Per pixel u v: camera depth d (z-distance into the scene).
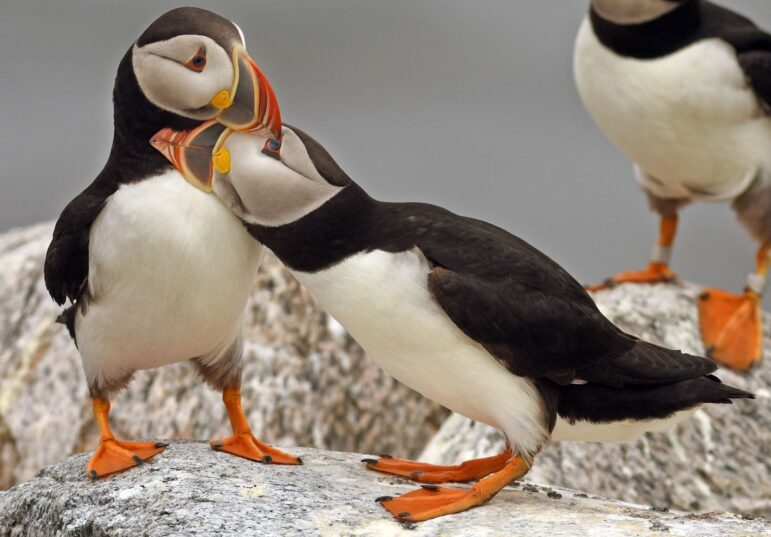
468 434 11.05
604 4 12.24
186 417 12.11
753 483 11.09
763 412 11.73
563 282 7.62
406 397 12.31
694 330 12.48
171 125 7.74
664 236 13.62
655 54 12.24
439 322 7.36
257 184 7.52
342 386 12.25
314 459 8.48
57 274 8.05
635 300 12.87
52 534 7.67
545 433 7.52
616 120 12.74
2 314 13.06
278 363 12.27
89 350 8.19
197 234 7.65
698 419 11.46
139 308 7.84
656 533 6.88
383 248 7.48
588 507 7.68
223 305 7.93
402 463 8.34
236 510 7.25
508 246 7.61
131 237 7.64
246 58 7.65
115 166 7.86
